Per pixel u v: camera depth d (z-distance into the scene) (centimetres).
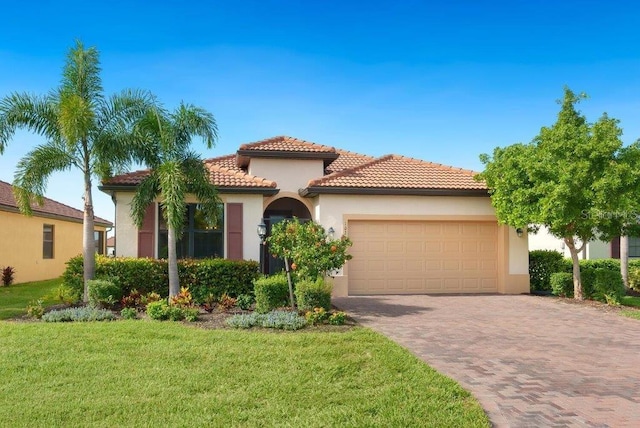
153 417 543
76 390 623
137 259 1397
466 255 1725
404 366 740
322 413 554
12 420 532
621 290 1444
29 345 830
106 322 1052
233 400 591
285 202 1892
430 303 1448
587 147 1332
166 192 1262
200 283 1402
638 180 1327
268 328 1009
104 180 1468
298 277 1224
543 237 2470
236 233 1584
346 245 1241
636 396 630
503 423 539
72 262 1381
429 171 1850
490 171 1593
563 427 529
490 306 1398
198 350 805
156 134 1338
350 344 863
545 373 731
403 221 1692
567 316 1241
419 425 524
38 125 1318
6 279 2025
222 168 1720
